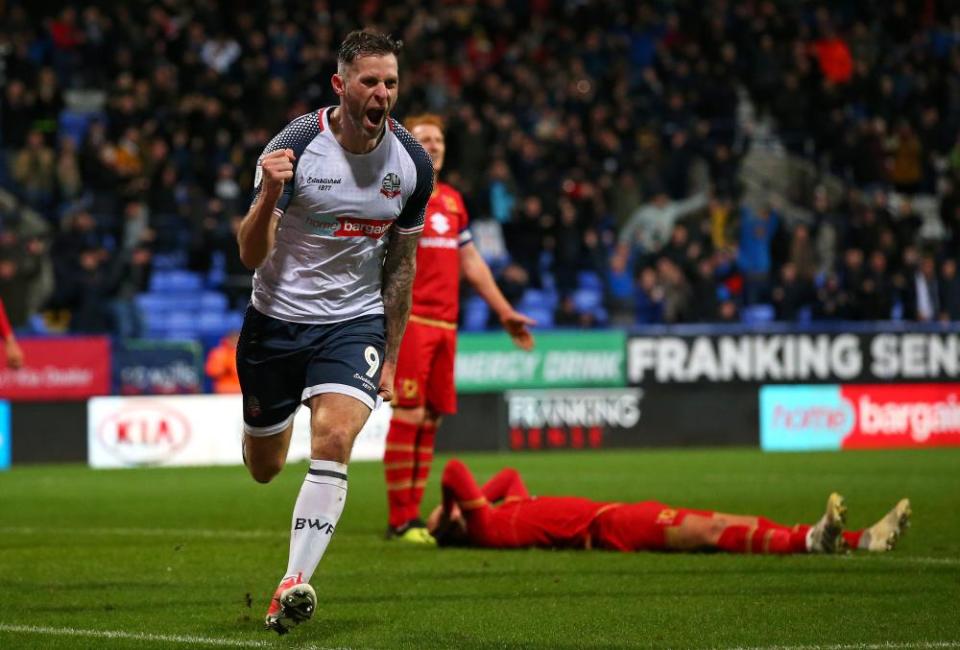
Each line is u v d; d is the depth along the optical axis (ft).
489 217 139.44
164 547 52.42
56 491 81.25
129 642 32.19
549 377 117.50
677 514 48.16
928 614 35.91
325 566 46.50
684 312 128.47
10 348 65.00
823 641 32.17
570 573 43.98
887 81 165.48
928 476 87.56
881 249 138.51
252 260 33.01
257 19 151.02
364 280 35.99
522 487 53.36
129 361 110.93
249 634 33.40
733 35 167.94
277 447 37.42
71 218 125.70
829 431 122.21
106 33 148.87
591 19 166.61
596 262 133.08
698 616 35.81
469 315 139.85
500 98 151.64
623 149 151.33
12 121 136.26
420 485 55.93
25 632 33.63
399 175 35.12
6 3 152.87
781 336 121.70
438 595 39.86
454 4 165.58
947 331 124.77
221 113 139.44
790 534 46.65
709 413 120.47
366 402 34.71
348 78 33.50
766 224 144.56
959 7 181.68
